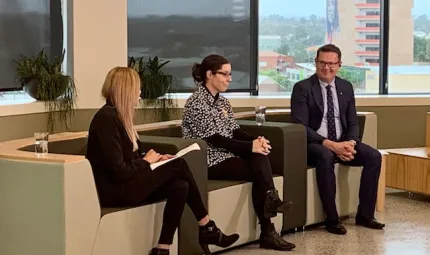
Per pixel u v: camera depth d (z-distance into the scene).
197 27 6.48
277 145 4.44
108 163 3.40
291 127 4.49
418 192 5.52
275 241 4.19
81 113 5.46
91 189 3.21
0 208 3.27
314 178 4.70
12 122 4.85
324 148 4.70
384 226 4.77
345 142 4.75
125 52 5.57
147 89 5.82
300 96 4.90
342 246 4.30
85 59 5.43
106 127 3.43
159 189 3.57
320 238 4.49
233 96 6.58
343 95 4.98
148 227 3.56
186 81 6.48
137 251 3.49
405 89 7.04
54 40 5.73
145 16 6.29
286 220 4.49
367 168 4.74
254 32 6.66
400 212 5.22
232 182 4.15
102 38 5.47
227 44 6.59
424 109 6.77
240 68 6.66
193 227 3.80
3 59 5.27
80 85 5.43
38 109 5.09
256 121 4.63
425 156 5.48
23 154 3.26
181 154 3.67
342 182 4.93
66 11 5.55
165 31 6.37
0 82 5.25
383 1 6.87
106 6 5.46
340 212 4.94
